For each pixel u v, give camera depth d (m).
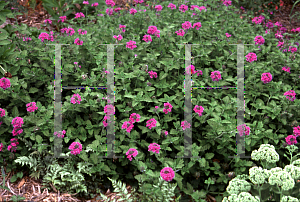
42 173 2.82
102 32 4.24
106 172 2.91
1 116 2.80
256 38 4.01
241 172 2.97
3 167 2.84
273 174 2.21
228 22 5.24
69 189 2.74
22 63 3.44
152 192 2.57
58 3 5.50
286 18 7.15
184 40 3.95
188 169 2.93
